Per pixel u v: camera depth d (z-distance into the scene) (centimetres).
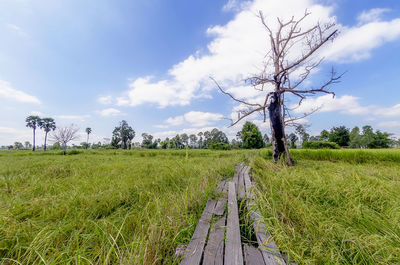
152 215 220
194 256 132
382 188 324
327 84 625
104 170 601
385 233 192
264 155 1026
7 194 335
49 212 250
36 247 155
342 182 361
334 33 562
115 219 229
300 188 336
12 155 1864
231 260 126
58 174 534
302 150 1043
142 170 589
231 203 239
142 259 129
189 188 319
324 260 148
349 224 213
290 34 692
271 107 724
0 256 161
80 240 184
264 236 167
